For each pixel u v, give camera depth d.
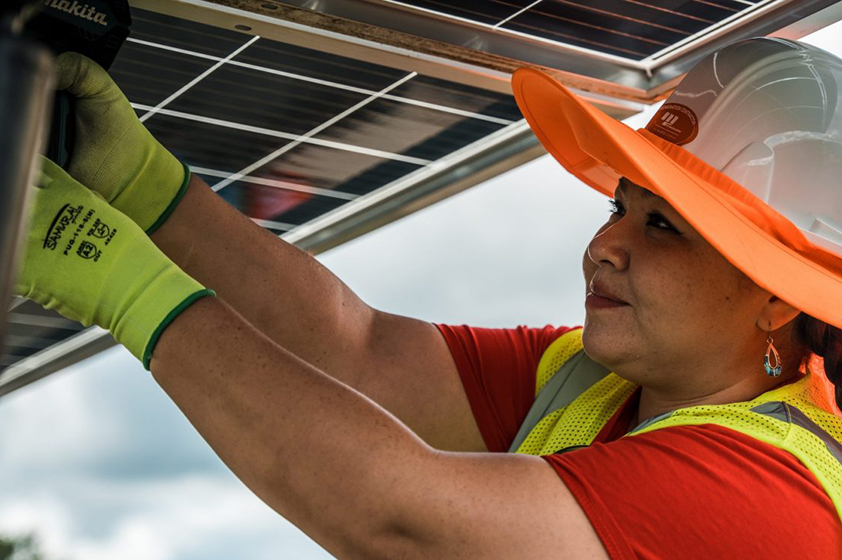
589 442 1.99
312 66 2.12
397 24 1.98
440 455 1.55
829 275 1.79
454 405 2.17
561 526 1.54
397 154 2.55
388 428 1.53
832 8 2.04
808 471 1.66
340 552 1.57
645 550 1.55
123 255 1.54
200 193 2.00
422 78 2.19
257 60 2.10
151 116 2.35
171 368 1.52
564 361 2.15
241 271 2.04
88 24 1.63
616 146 1.71
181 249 1.99
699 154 1.89
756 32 2.13
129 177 1.88
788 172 1.85
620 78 2.29
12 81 0.68
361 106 2.31
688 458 1.61
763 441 1.68
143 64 2.11
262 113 2.33
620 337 1.83
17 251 0.68
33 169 0.69
